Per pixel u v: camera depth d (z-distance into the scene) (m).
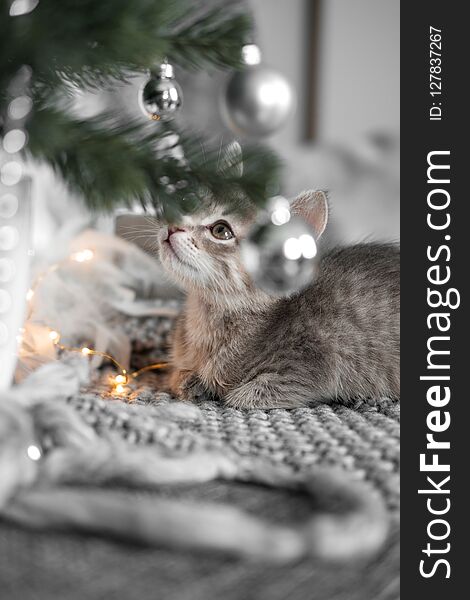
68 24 0.69
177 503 0.68
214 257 1.24
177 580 0.58
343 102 2.55
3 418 0.73
